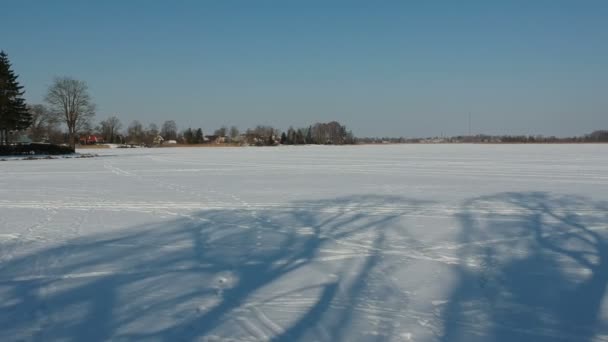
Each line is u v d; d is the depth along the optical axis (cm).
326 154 5794
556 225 1045
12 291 623
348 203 1396
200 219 1133
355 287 634
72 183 2061
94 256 795
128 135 13275
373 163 3559
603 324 515
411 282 654
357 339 478
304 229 1009
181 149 8919
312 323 517
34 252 821
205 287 635
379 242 888
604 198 1472
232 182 2064
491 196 1536
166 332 496
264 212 1234
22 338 484
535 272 699
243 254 804
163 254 806
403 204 1373
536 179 2109
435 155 5203
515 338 481
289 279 668
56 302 583
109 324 517
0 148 5056
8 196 1603
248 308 561
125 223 1086
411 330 499
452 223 1074
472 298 593
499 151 6375
